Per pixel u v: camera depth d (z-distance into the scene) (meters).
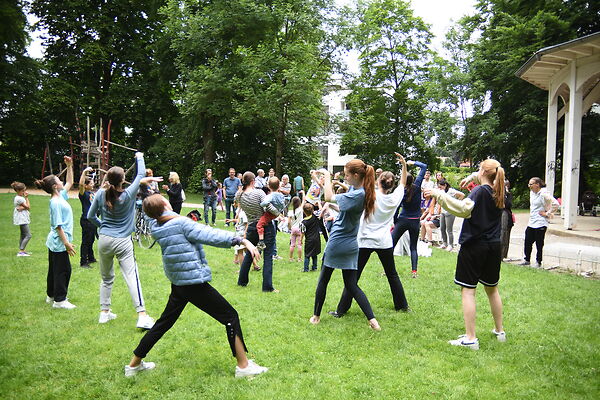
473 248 4.18
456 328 4.75
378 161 31.23
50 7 25.52
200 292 3.50
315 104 21.48
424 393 3.35
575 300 5.77
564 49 12.27
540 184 7.88
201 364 3.83
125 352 4.05
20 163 28.97
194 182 25.69
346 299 5.09
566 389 3.43
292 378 3.55
